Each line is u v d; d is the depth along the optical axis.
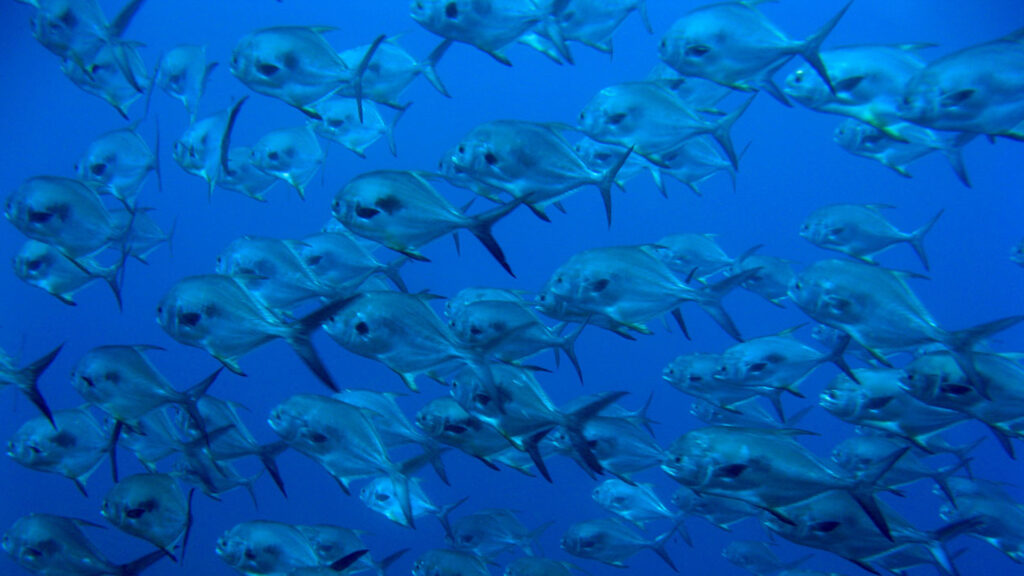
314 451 4.62
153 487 4.54
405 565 11.51
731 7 4.39
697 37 4.45
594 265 4.57
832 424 12.29
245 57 4.57
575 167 4.17
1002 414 3.86
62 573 4.75
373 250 7.42
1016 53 3.29
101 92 5.31
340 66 4.50
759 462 3.43
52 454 5.03
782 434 3.49
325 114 6.61
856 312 4.21
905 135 4.27
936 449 5.58
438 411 4.81
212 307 3.84
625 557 6.58
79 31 5.02
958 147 4.70
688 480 3.59
